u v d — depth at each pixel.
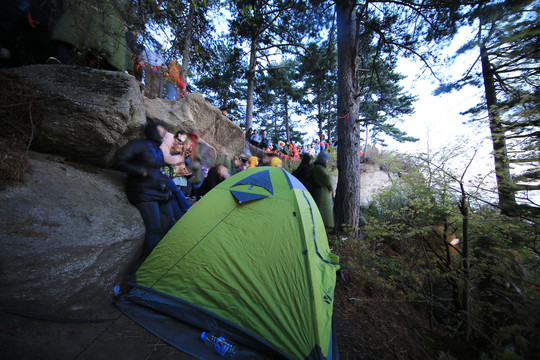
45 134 2.31
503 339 1.77
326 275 2.58
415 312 3.16
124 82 2.97
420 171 3.02
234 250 2.18
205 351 1.71
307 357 1.69
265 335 1.82
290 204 2.43
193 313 1.97
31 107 2.23
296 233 2.26
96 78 2.81
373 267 3.59
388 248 4.17
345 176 4.88
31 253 1.43
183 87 5.35
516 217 2.30
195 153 5.08
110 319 1.75
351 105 4.91
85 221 1.87
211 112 5.98
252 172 2.92
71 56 2.99
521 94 2.33
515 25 2.07
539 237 2.18
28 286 1.41
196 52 2.86
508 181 2.33
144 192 2.46
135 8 2.50
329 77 9.50
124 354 1.45
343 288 3.32
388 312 2.99
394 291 3.23
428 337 2.65
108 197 2.38
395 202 4.49
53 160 2.39
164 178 2.64
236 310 1.94
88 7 2.49
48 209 1.74
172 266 2.18
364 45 6.56
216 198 2.53
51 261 1.51
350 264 3.65
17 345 1.15
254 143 10.57
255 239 2.23
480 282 2.51
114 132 2.58
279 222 2.31
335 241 4.29
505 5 2.59
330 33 5.76
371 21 5.43
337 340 2.23
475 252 2.70
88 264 1.73
